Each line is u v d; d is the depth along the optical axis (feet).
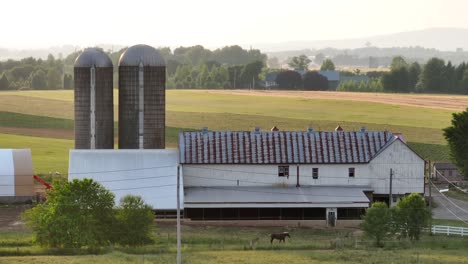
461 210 558.56
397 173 543.39
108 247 393.50
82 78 560.20
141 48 564.30
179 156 531.50
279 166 537.24
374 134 557.74
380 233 424.87
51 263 353.31
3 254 379.14
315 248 407.03
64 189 396.16
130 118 559.79
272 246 407.03
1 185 533.55
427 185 653.30
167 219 499.51
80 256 372.58
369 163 541.75
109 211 400.26
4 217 491.72
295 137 550.36
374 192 542.16
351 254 384.27
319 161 539.29
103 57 565.53
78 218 391.04
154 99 560.61
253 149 540.93
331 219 504.84
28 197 538.06
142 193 504.43
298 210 506.07
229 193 517.96
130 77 558.15
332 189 532.73
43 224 391.24
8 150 547.49
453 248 414.82
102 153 529.04
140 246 400.06
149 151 534.37
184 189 524.52
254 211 503.20
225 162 532.73
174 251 388.57
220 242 422.41
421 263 363.76
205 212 501.56
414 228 437.58
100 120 563.07
